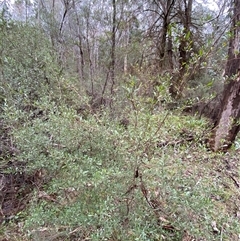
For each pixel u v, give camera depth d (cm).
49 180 158
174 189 121
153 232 119
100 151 147
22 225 152
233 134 263
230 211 177
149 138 124
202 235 122
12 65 238
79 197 131
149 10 522
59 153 136
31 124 180
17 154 180
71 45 449
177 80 163
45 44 313
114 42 406
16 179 182
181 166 132
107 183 123
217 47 156
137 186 124
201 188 126
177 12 511
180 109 149
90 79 371
